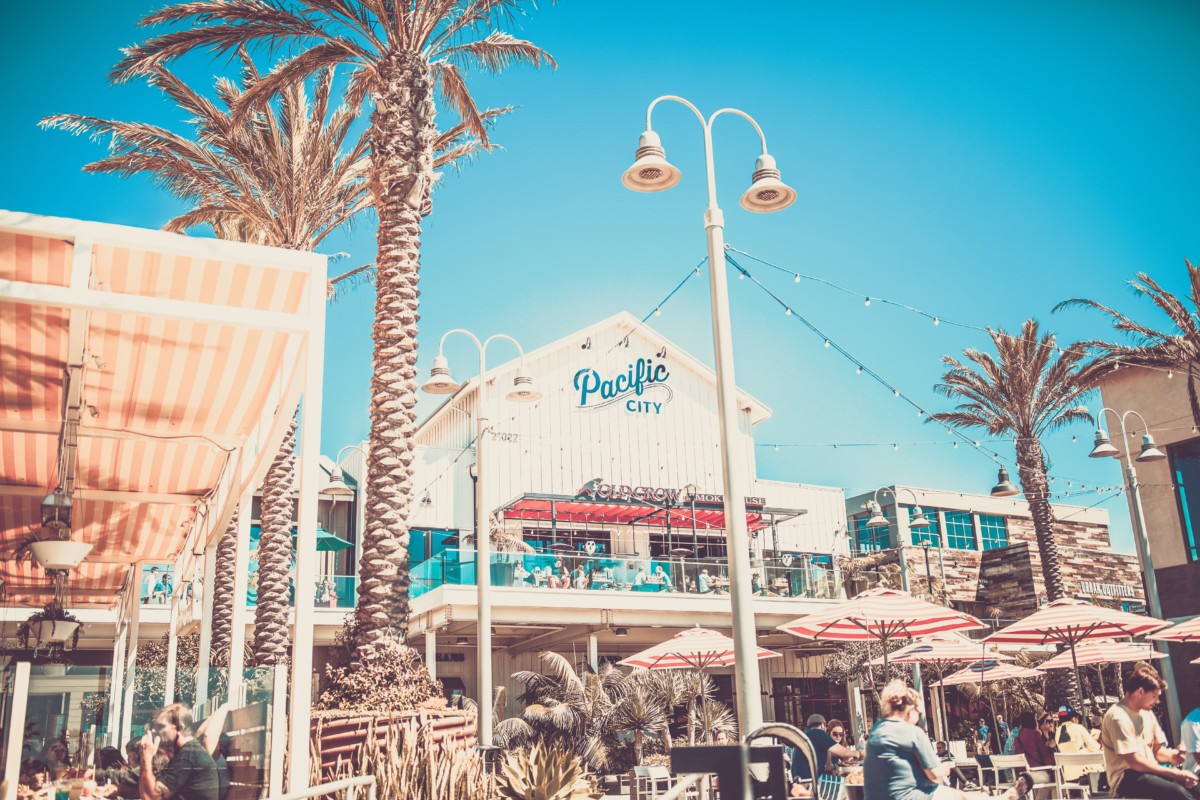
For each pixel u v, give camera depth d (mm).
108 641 25875
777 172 10242
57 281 7145
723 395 8906
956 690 34750
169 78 18828
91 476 11570
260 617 18078
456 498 33000
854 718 32156
